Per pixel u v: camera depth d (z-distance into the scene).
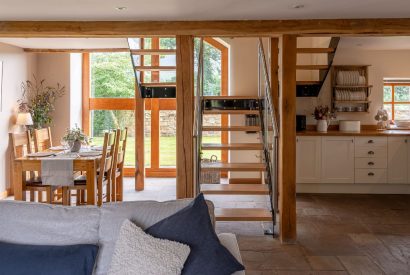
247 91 6.93
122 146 5.70
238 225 4.65
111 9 3.50
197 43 7.20
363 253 3.71
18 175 4.36
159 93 6.55
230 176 6.92
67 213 2.10
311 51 5.37
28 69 6.74
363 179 6.23
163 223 1.97
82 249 1.90
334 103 6.72
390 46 6.42
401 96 7.06
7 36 4.02
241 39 6.91
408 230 4.41
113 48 6.47
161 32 3.94
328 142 6.21
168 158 7.91
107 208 2.13
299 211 5.25
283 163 4.00
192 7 3.44
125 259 1.77
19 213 2.06
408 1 3.27
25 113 6.19
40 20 3.90
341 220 4.83
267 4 3.35
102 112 7.88
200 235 1.91
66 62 7.13
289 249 3.83
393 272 3.26
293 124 3.98
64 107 7.16
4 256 1.84
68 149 5.22
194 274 1.76
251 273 3.25
